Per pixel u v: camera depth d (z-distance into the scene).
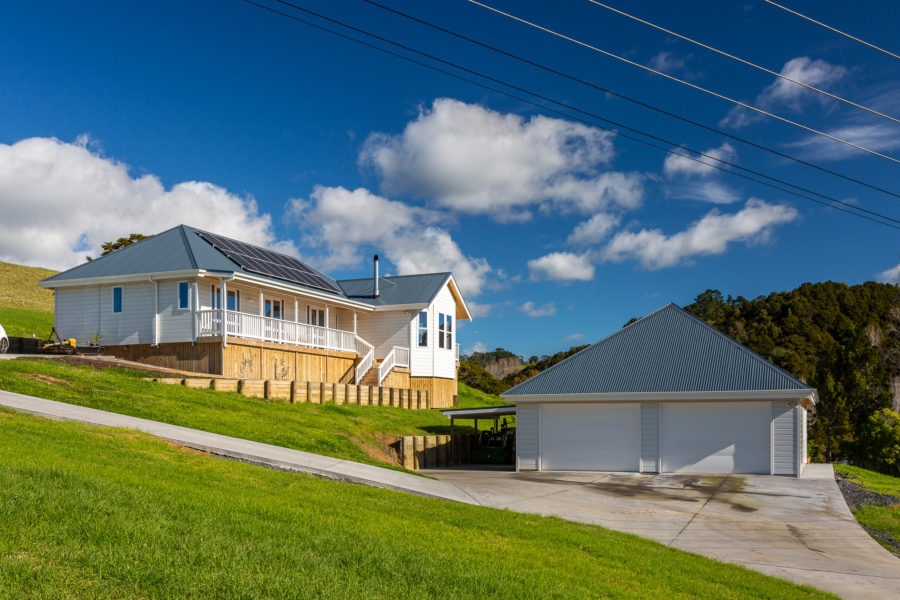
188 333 27.22
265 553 7.21
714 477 21.00
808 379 53.31
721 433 21.89
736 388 21.39
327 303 34.78
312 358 31.86
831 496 18.16
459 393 47.25
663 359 23.41
